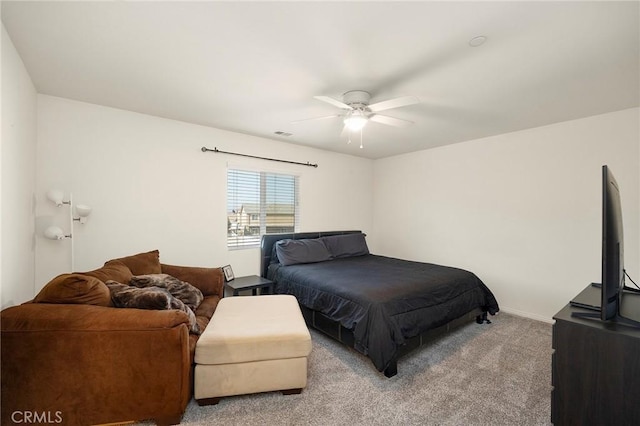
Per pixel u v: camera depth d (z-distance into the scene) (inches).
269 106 105.8
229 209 141.9
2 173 63.3
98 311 59.5
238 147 141.6
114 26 60.7
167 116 118.0
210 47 68.3
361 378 81.8
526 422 65.0
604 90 89.5
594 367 51.0
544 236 126.7
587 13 54.7
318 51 69.4
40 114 95.4
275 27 60.5
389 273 116.9
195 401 70.0
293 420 64.6
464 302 109.8
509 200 137.5
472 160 151.6
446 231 163.5
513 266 136.3
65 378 56.1
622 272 65.6
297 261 139.7
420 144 161.5
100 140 106.3
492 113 110.5
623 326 50.9
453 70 77.5
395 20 57.6
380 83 85.5
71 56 72.9
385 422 64.6
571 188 119.0
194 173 128.6
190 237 127.9
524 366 88.7
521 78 81.7
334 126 129.3
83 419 57.4
